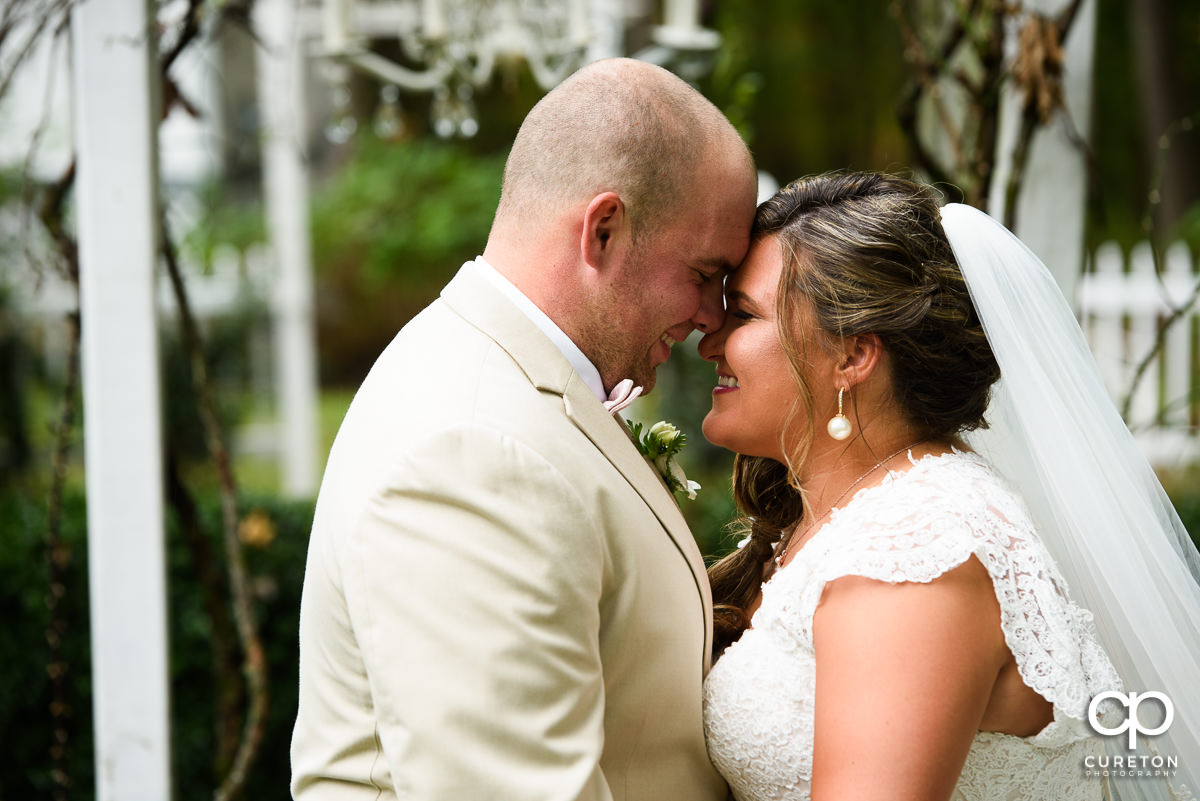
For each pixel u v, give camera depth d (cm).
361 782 150
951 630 142
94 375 234
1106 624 171
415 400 150
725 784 177
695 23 341
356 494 146
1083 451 170
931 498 153
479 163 926
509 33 370
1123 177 1155
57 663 285
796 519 193
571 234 158
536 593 136
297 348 784
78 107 230
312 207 963
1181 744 168
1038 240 255
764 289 169
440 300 168
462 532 137
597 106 156
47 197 266
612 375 167
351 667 150
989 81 239
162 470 237
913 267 163
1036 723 150
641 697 156
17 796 380
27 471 752
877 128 1047
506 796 131
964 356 166
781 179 1113
